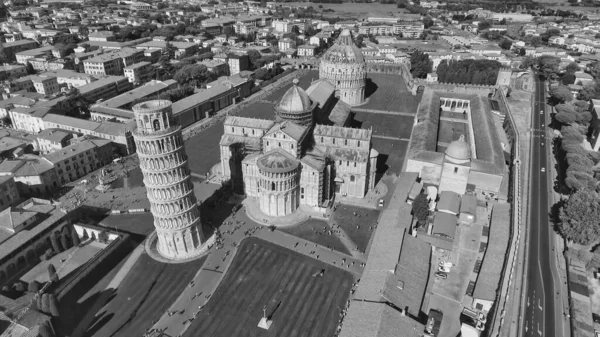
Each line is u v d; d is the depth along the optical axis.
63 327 98.00
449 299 106.44
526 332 96.12
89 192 161.25
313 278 113.88
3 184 148.12
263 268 117.88
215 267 118.38
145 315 102.25
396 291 98.38
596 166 175.88
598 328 98.31
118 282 113.06
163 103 108.56
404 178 155.62
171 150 108.38
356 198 155.38
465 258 122.25
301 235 132.62
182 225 119.31
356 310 92.25
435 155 159.50
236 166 162.50
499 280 108.00
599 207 124.75
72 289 108.19
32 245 121.12
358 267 118.06
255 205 150.62
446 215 137.38
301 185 146.38
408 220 127.56
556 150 194.50
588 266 117.25
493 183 153.38
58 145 188.25
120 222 140.62
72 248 127.44
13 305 98.06
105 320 100.62
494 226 131.00
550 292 108.62
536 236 131.75
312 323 99.62
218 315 102.12
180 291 109.88
